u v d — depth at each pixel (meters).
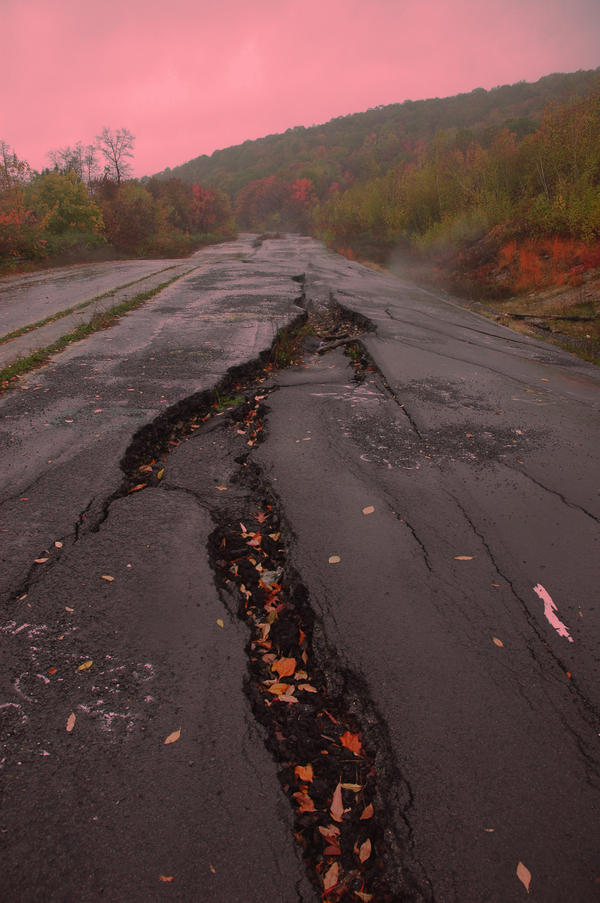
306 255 34.00
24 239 24.48
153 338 9.08
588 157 19.22
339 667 2.59
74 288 16.08
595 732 2.25
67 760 2.06
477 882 1.73
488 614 2.94
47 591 2.99
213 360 7.62
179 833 1.82
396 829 1.88
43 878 1.68
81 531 3.58
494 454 4.97
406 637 2.76
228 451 4.96
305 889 1.70
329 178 127.56
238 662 2.59
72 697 2.34
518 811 1.93
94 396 6.11
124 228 36.59
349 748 2.26
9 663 2.51
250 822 1.87
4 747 2.10
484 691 2.44
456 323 11.98
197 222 65.38
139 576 3.15
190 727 2.23
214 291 15.16
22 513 3.76
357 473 4.54
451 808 1.94
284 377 7.43
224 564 3.42
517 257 18.61
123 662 2.54
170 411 5.77
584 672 2.56
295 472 4.52
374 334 10.03
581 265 16.05
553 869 1.76
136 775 2.01
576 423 5.82
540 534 3.71
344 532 3.68
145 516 3.80
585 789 2.02
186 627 2.78
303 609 3.04
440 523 3.82
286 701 2.46
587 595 3.10
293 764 2.16
